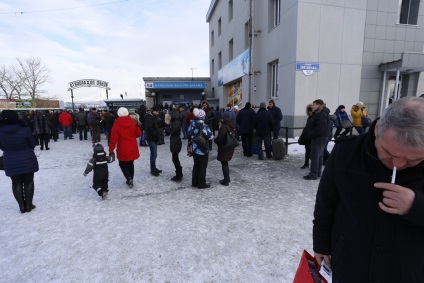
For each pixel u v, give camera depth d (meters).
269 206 3.94
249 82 13.35
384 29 10.12
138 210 3.88
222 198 4.30
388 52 10.27
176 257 2.67
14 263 2.62
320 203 1.27
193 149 4.73
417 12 10.34
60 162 7.39
